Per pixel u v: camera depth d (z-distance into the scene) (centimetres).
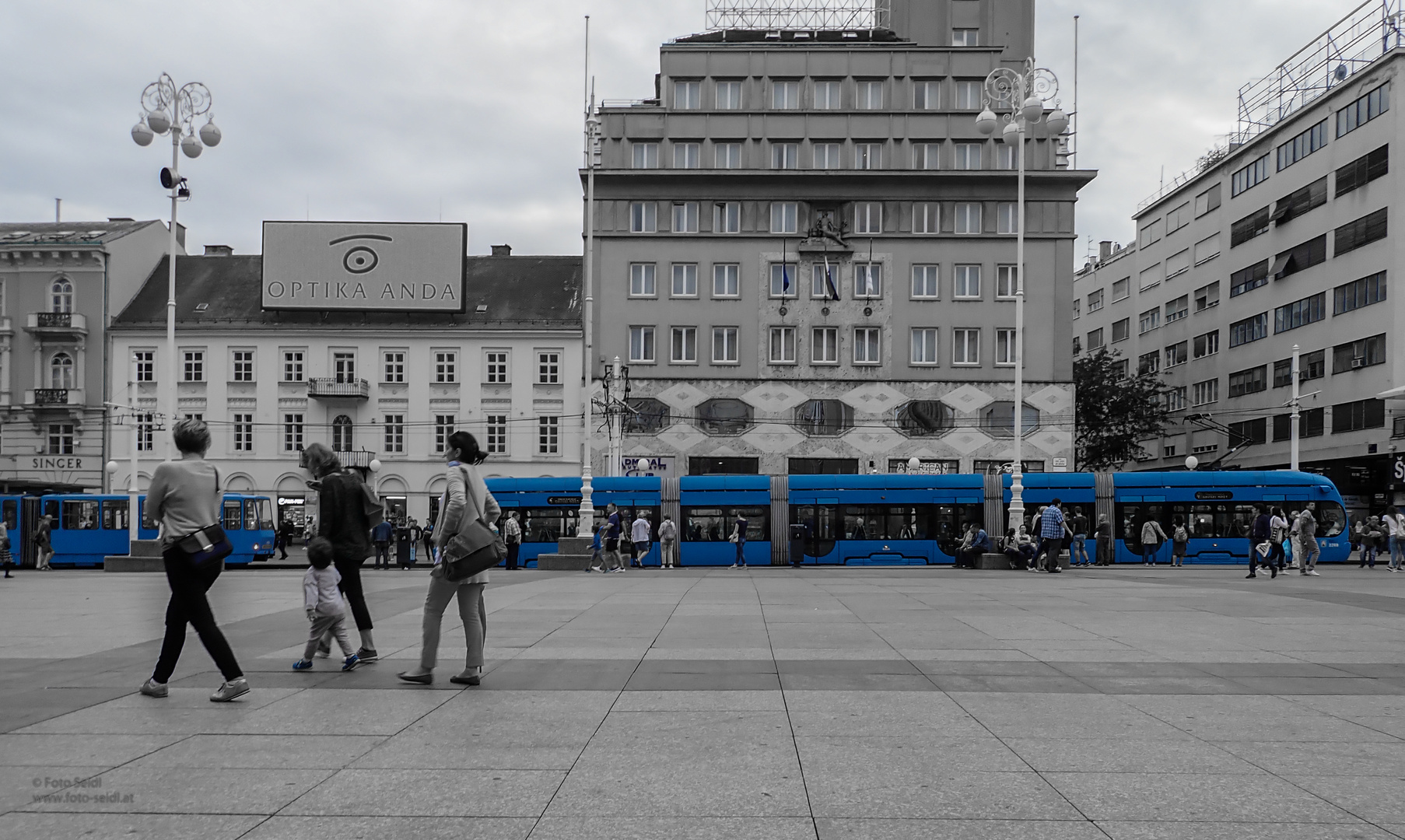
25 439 5450
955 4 5912
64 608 1532
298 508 5409
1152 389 6191
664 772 523
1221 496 3378
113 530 3706
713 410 5178
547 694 741
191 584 700
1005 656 942
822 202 5219
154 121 2962
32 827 436
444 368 5419
